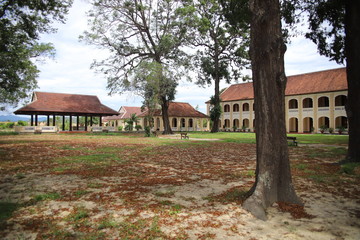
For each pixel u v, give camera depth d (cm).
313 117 4084
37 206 480
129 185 641
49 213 444
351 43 947
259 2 504
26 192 577
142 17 3322
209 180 702
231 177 739
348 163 894
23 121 5344
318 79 4256
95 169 852
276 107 507
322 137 2697
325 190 605
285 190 509
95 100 4462
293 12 1304
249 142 2055
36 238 348
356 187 632
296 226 400
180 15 3234
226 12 1437
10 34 1634
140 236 354
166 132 3691
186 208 471
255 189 493
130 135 3281
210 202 508
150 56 3516
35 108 3603
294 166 910
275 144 507
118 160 1062
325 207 489
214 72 4081
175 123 5300
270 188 498
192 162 1022
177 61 3456
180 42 3472
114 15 3134
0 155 1181
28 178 720
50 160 1041
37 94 3988
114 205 484
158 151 1412
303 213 451
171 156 1201
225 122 5672
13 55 1927
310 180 703
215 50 4025
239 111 5272
